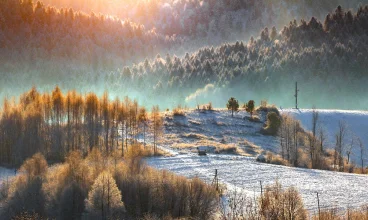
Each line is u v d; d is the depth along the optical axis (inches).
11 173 2549.2
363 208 1947.6
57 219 1907.0
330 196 2145.7
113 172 2075.5
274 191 1930.4
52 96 3211.1
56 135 2965.1
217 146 3206.2
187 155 2942.9
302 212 1716.3
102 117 3193.9
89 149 2874.0
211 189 1994.3
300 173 2605.8
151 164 2655.0
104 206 1854.1
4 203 1995.6
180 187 1963.6
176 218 1849.2
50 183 2047.2
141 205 1939.0
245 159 2923.2
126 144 3083.2
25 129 2938.0
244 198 1957.4
